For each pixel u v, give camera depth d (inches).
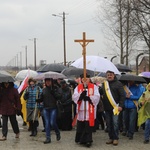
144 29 854.5
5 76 399.5
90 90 383.6
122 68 679.7
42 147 374.6
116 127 383.9
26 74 555.5
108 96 385.4
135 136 438.6
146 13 806.5
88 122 378.9
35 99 434.0
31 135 437.7
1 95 410.0
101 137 431.5
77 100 384.5
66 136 437.4
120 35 1040.8
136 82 418.0
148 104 397.7
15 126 420.2
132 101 415.2
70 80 535.2
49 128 396.2
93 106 382.0
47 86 395.5
